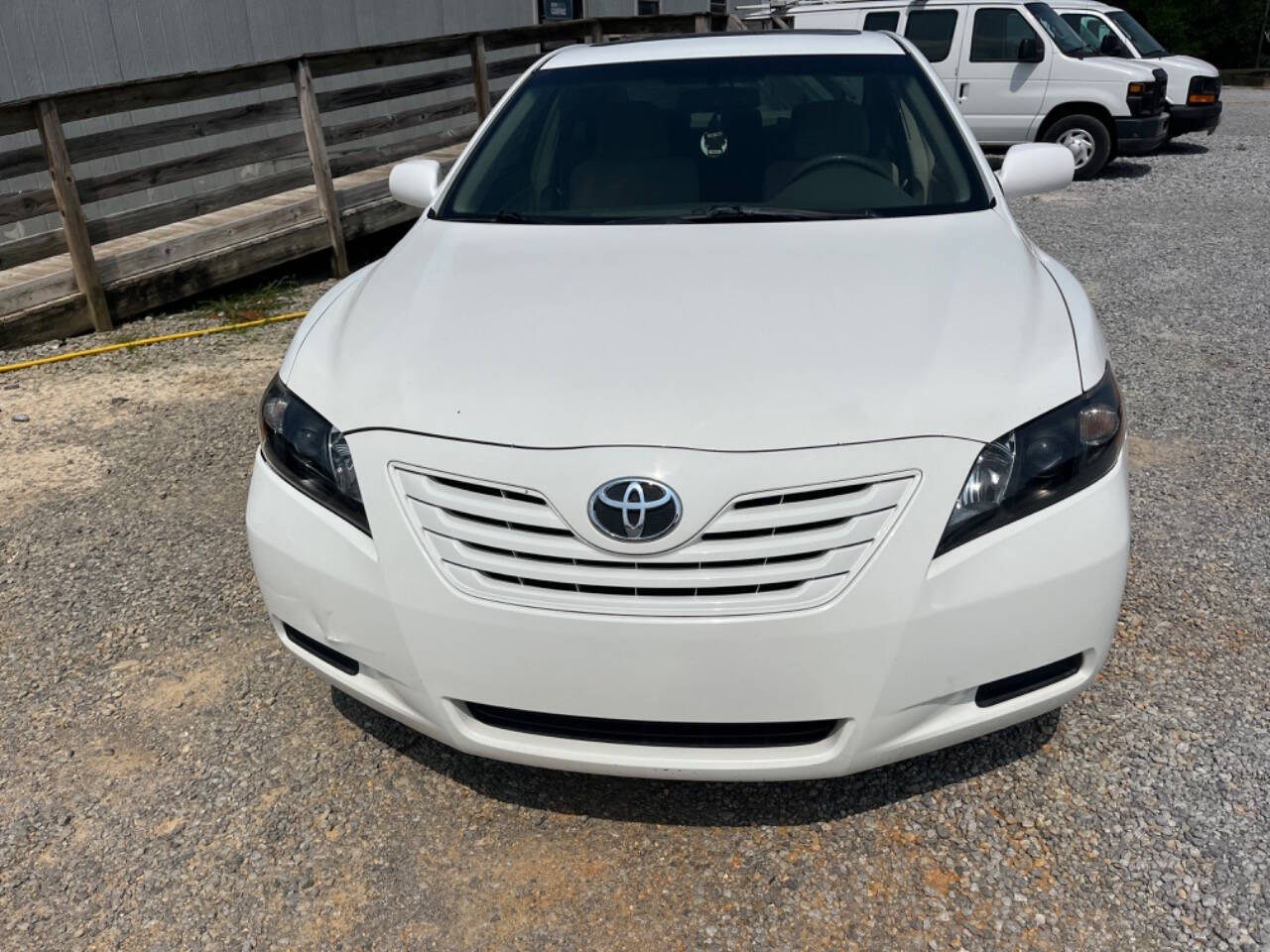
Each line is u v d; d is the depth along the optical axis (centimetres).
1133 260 708
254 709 267
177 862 219
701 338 214
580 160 315
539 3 1227
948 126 310
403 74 1069
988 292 230
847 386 196
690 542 184
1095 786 229
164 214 624
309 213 705
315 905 208
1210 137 1377
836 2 1196
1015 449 194
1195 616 290
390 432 201
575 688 192
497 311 234
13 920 206
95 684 279
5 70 735
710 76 334
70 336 597
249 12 898
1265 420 429
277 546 215
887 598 185
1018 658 195
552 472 188
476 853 219
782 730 197
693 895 207
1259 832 214
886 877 209
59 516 378
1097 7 1161
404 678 204
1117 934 193
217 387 511
